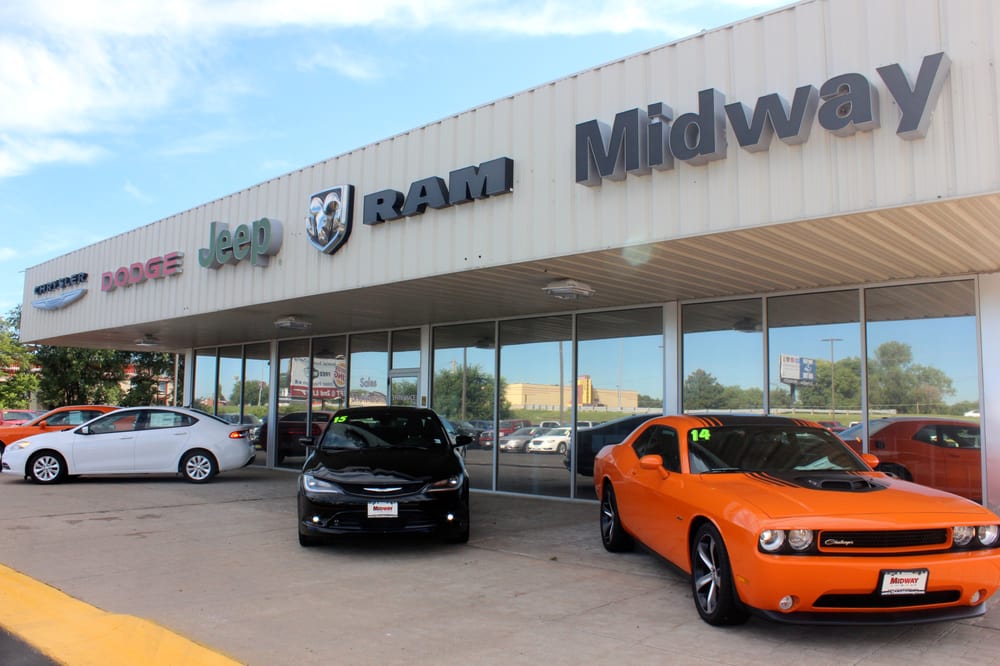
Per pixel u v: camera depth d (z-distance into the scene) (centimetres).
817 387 922
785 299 959
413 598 585
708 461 591
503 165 820
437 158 914
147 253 1465
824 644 471
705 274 857
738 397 988
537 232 795
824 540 450
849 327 905
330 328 1514
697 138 667
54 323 1786
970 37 545
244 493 1215
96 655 457
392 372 1461
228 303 1231
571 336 1175
